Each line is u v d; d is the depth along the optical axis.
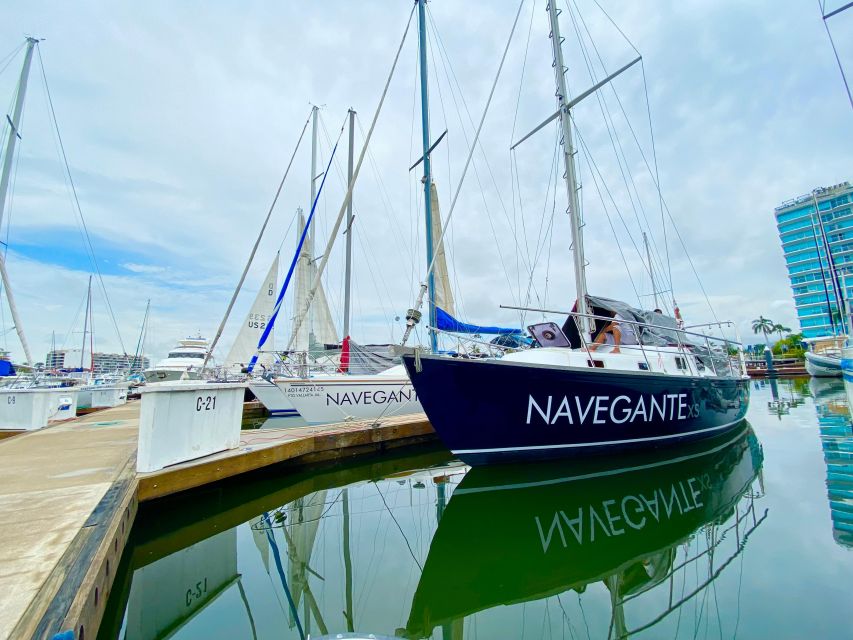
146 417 4.98
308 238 15.66
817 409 13.35
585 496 5.60
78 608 2.02
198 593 3.42
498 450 6.05
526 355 6.69
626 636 2.68
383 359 11.27
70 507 3.61
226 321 10.96
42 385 14.66
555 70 8.20
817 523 4.22
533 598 3.25
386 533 4.70
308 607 3.20
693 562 3.62
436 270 9.97
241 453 5.95
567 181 7.84
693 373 8.16
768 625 2.62
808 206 61.53
